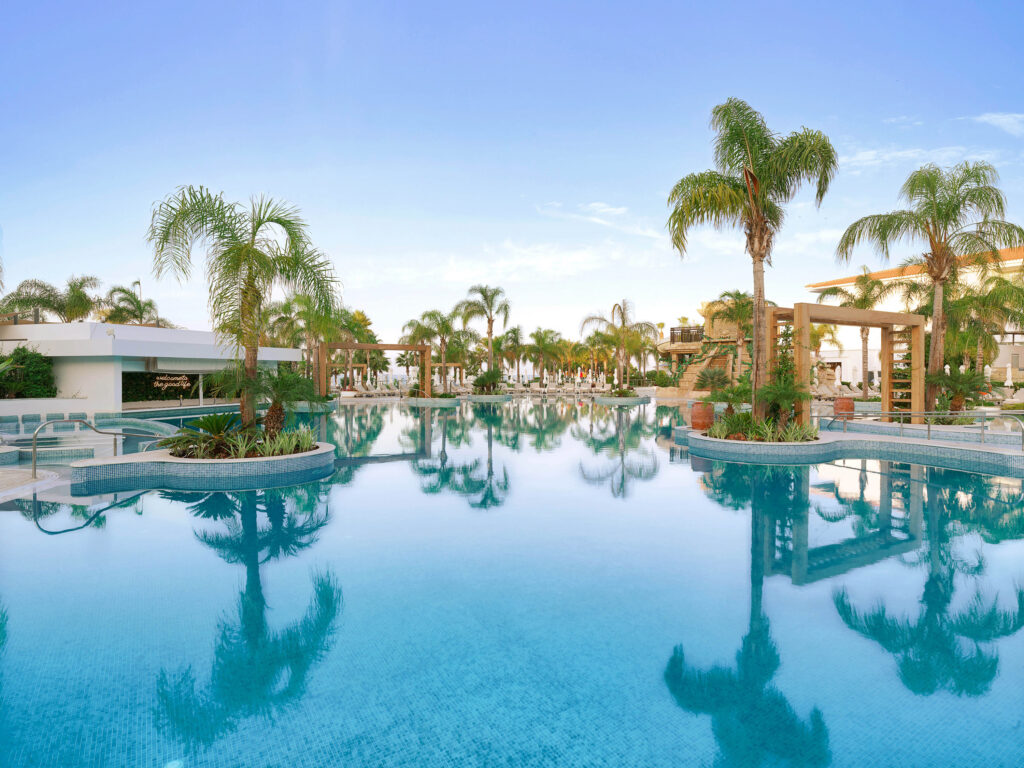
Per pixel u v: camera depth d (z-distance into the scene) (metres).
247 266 9.13
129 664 3.35
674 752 2.57
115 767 2.49
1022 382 24.30
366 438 15.21
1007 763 2.50
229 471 8.91
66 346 20.55
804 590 4.47
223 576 4.80
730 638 3.66
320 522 6.55
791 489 8.44
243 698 3.01
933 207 15.06
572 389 44.59
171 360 23.69
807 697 3.01
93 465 8.42
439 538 5.91
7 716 2.86
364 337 40.84
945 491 8.28
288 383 10.23
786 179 12.00
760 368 12.45
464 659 3.40
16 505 7.39
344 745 2.64
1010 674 3.22
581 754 2.56
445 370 33.56
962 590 4.48
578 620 3.94
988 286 18.94
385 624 3.89
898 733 2.71
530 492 8.24
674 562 5.15
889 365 16.42
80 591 4.46
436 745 2.63
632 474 9.73
